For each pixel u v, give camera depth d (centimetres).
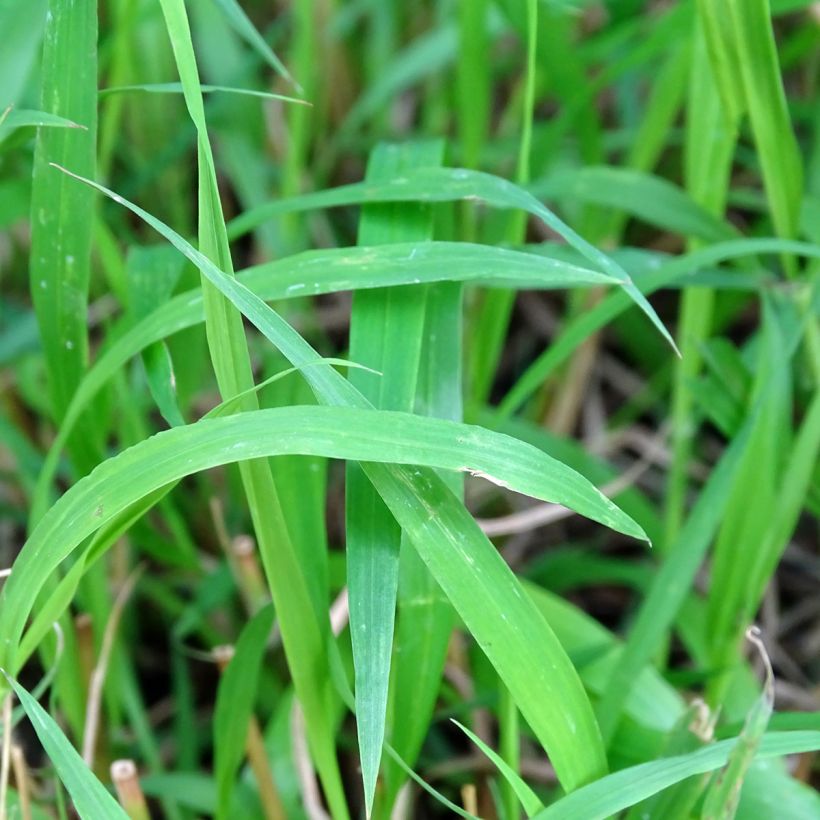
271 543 38
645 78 66
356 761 49
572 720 37
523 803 37
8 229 58
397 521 37
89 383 41
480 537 37
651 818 39
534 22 41
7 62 44
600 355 63
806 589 54
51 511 36
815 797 40
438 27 65
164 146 61
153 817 48
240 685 41
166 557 48
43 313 41
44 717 36
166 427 54
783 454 45
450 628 39
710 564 54
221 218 37
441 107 65
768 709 36
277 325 36
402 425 35
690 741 39
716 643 45
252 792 44
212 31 60
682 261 43
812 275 45
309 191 61
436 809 48
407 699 39
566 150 64
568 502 35
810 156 59
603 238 53
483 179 40
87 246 41
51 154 40
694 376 48
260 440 35
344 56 69
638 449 58
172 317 40
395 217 41
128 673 47
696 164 46
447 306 40
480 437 35
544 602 45
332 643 39
